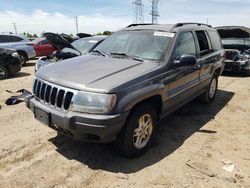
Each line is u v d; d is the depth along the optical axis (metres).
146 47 4.59
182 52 4.80
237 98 7.40
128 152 3.77
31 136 4.59
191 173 3.59
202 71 5.67
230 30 11.83
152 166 3.73
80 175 3.49
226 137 4.76
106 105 3.31
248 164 3.86
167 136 4.74
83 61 4.40
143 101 3.90
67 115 3.38
